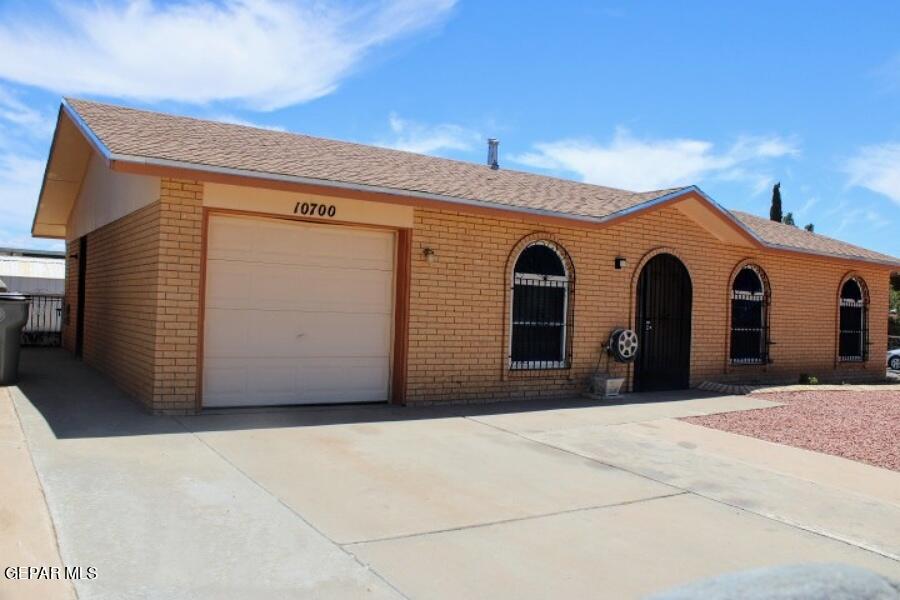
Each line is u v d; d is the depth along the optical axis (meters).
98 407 8.73
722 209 13.10
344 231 9.91
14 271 24.23
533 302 11.52
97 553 4.45
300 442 7.61
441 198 9.62
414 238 10.17
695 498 6.44
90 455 6.56
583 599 4.24
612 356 12.31
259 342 9.34
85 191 13.96
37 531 4.73
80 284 14.29
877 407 11.92
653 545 5.20
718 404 11.81
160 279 8.43
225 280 9.11
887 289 18.31
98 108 10.97
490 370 10.94
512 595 4.25
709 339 13.91
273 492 5.86
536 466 7.27
